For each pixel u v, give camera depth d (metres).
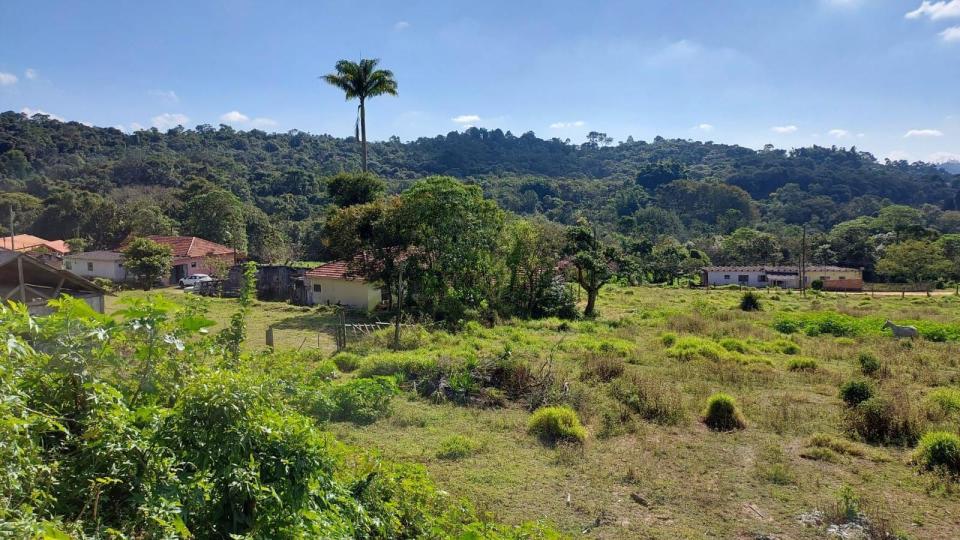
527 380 13.11
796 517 7.30
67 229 54.50
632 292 45.50
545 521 6.43
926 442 9.20
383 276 26.67
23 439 3.07
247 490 3.66
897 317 29.06
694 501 7.71
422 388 12.91
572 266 29.77
